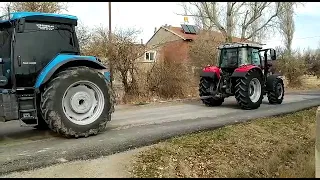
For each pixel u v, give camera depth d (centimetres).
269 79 1138
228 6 2233
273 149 593
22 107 550
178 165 456
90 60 603
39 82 554
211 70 1089
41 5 1653
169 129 661
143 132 631
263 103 1170
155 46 1528
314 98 1376
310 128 752
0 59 564
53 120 549
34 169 413
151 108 1083
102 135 604
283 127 739
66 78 561
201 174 445
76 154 473
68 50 607
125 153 487
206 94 1105
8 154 477
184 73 1472
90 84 593
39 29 577
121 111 1006
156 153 490
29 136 605
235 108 1039
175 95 1395
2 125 734
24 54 560
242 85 993
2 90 536
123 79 1316
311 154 572
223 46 1112
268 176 481
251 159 536
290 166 533
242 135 639
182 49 2883
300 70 2372
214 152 530
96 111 604
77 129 573
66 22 606
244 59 1071
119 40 1320
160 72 1376
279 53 2469
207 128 676
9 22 555
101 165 431
